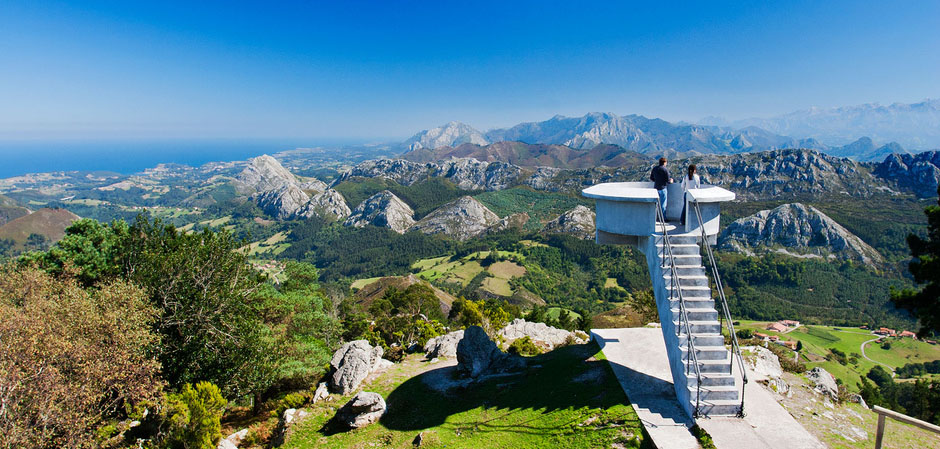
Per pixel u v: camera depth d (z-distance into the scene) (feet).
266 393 85.20
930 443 30.55
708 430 28.99
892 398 155.22
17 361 49.52
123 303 68.54
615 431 31.01
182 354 78.13
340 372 57.36
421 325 125.59
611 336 51.90
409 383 55.62
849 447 29.22
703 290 34.55
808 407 35.42
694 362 30.32
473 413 43.14
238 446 51.49
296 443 44.78
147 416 63.57
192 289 79.92
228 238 87.97
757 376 38.81
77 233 100.94
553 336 82.84
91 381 55.67
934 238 47.85
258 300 89.61
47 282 76.79
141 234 103.55
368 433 43.91
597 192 40.32
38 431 48.88
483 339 57.82
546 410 38.09
